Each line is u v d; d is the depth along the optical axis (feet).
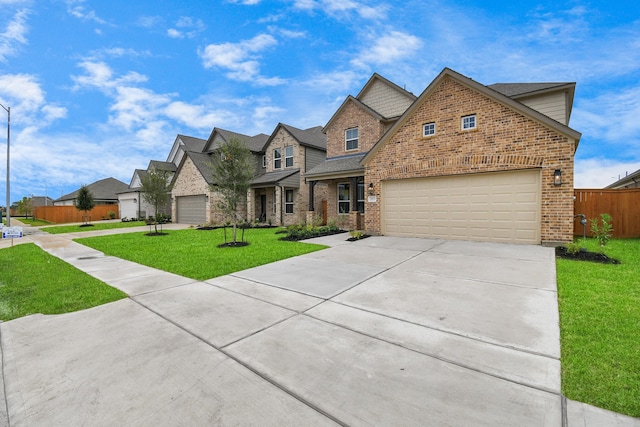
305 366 9.34
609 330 11.28
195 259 26.81
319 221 54.54
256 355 10.05
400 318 12.84
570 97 43.52
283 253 28.94
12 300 16.30
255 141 79.92
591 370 8.80
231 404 7.69
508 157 30.63
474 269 20.74
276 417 7.20
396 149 38.37
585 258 23.31
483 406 7.39
